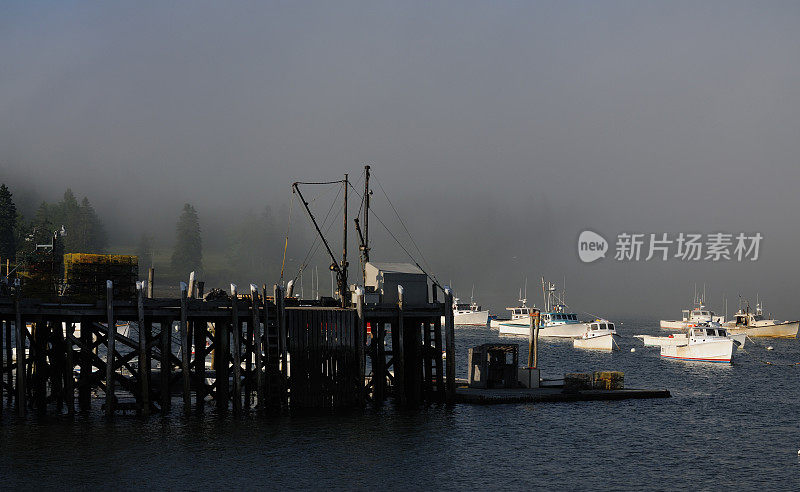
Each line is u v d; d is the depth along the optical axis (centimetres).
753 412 5709
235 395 4900
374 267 5572
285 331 4972
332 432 4531
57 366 4981
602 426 4969
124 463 3797
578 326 15488
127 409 4909
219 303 4969
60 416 4797
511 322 16675
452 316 5534
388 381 5941
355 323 5156
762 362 10462
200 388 5062
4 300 4406
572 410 5475
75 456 3894
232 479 3600
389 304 5422
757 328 16950
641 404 5859
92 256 4984
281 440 4306
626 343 14838
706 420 5300
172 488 3453
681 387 7350
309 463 3881
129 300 4756
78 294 4866
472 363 6256
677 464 4078
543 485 3641
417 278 5544
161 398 4847
